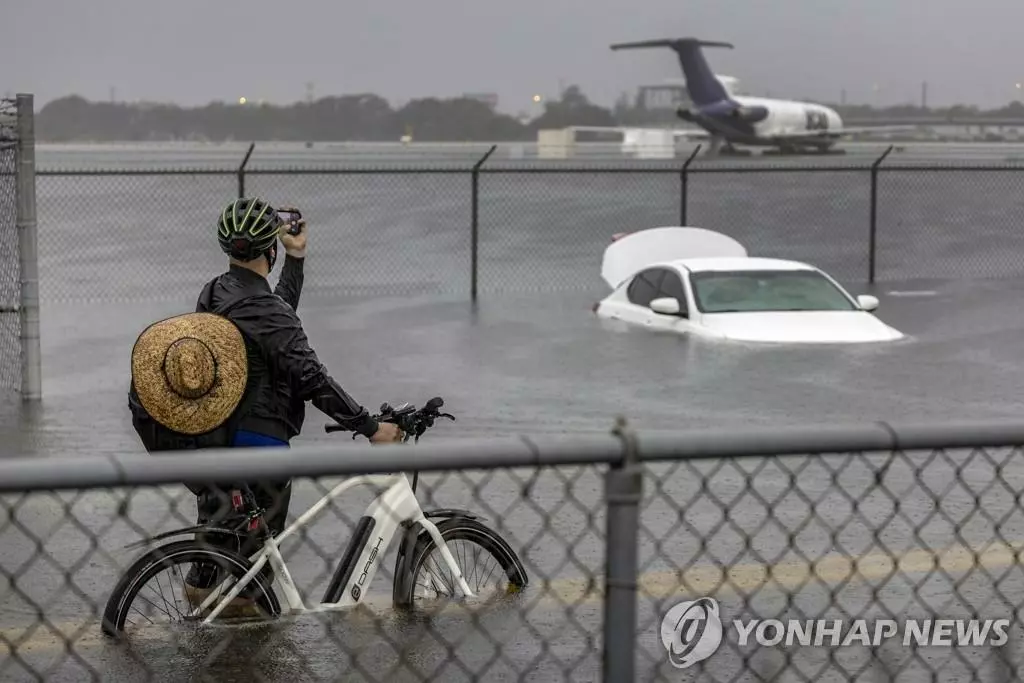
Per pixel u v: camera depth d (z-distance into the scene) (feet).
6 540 35.65
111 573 32.68
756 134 494.59
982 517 38.17
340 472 14.82
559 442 15.58
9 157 63.36
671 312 79.00
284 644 26.48
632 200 280.10
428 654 26.16
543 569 32.04
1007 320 90.33
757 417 56.08
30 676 25.30
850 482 42.75
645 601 29.45
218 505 26.08
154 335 26.45
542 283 123.65
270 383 27.30
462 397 61.36
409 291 114.42
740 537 35.65
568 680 24.11
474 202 110.73
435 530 27.81
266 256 28.07
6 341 65.31
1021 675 25.41
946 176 357.00
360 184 356.18
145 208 254.88
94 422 56.24
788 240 175.32
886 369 67.62
